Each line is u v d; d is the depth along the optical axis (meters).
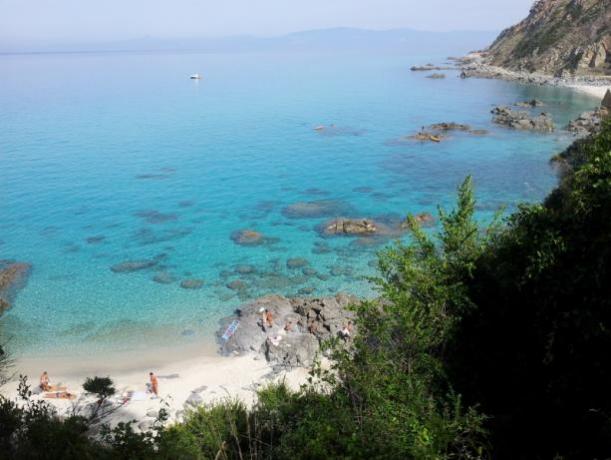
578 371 13.89
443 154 74.62
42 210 54.78
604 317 13.56
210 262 42.47
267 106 124.38
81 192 60.62
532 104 109.19
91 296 37.78
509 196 56.22
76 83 193.38
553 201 26.61
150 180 65.19
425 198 56.66
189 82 189.38
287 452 13.65
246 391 27.02
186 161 74.31
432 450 11.35
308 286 38.06
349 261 41.84
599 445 12.45
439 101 123.69
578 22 159.25
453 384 16.77
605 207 14.65
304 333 31.39
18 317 35.38
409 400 13.73
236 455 15.47
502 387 16.36
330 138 87.25
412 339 16.30
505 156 72.31
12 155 78.12
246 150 80.25
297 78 194.12
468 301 17.73
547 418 14.25
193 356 30.94
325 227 47.97
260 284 38.69
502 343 17.38
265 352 30.44
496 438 14.55
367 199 56.75
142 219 52.09
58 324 34.53
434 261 19.72
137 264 42.28
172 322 34.47
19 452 10.64
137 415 25.50
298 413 16.33
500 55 191.75
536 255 16.34
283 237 46.97
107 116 113.94
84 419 11.90
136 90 164.75
